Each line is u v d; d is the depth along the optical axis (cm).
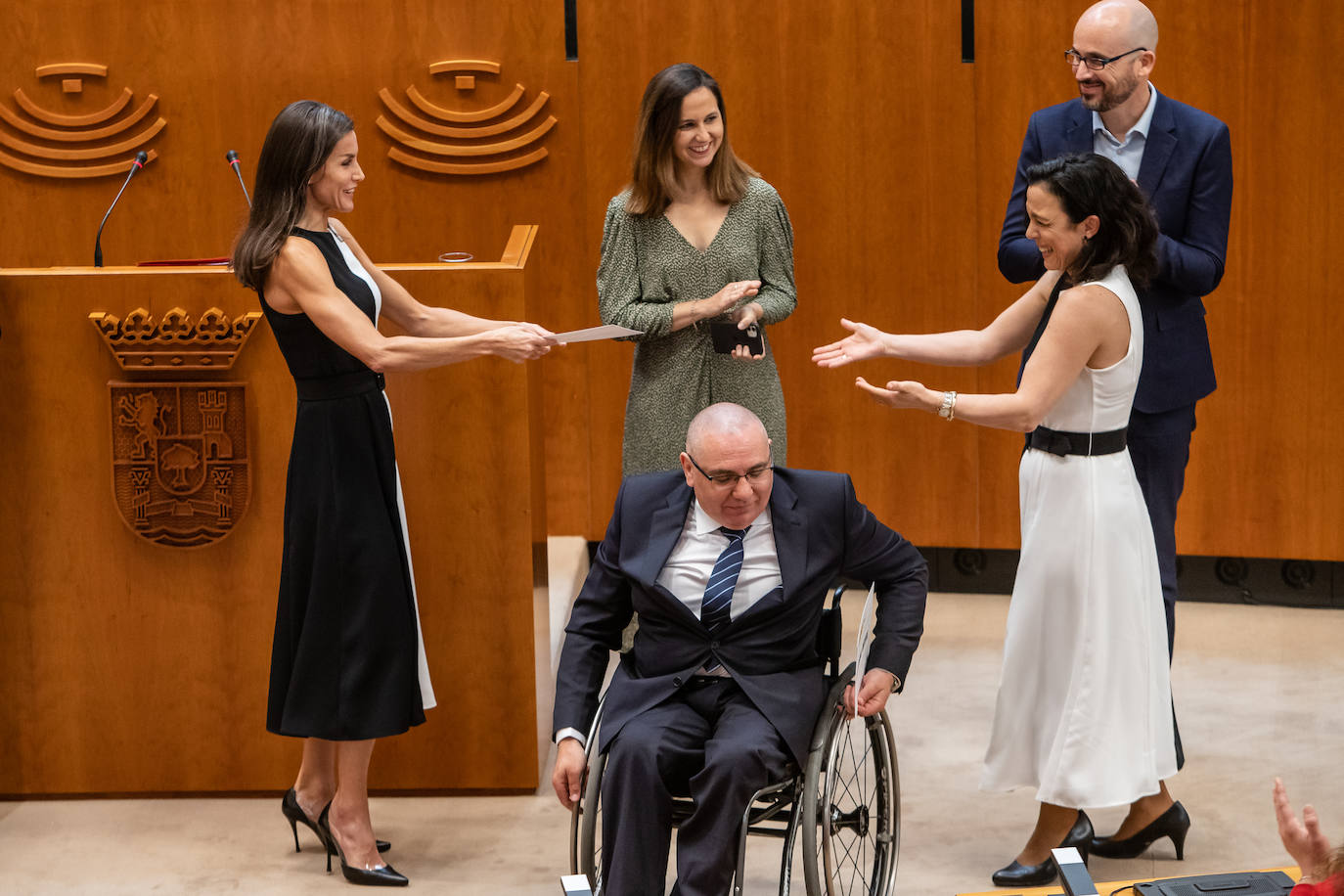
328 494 1312
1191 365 1462
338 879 1362
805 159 2064
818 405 2125
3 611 1495
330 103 2045
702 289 1498
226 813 1507
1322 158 1934
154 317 1429
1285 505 2028
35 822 1485
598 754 1127
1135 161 1477
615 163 2070
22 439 1460
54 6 2016
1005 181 2023
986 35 1994
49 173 2052
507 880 1359
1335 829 1405
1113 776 1259
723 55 2047
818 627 1202
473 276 1450
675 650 1169
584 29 2045
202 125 2045
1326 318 1970
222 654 1505
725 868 1070
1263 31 1925
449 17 2023
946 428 2097
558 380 2139
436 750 1531
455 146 2055
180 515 1471
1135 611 1266
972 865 1368
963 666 1859
